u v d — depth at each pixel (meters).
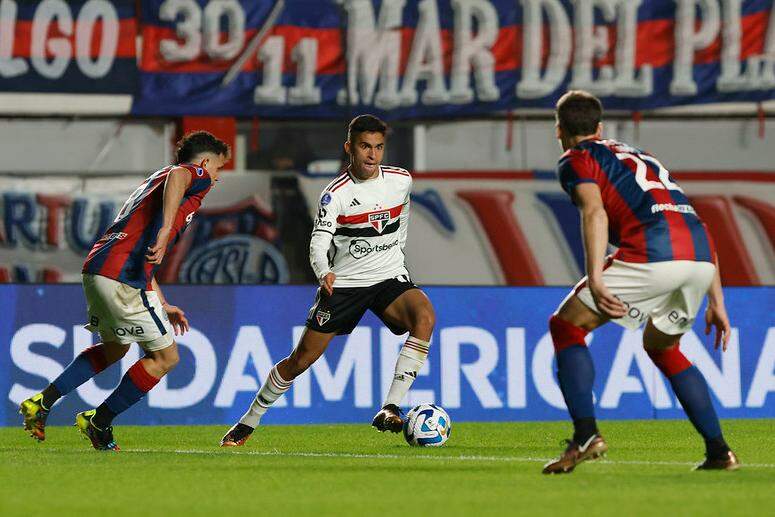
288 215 51.94
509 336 32.25
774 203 53.25
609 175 16.44
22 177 51.69
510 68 51.03
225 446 23.77
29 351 30.59
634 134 55.25
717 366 32.53
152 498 14.49
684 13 51.34
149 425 30.78
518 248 52.41
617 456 20.61
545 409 32.31
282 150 53.34
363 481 16.28
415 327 24.06
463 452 21.84
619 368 32.25
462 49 50.81
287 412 31.17
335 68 50.53
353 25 50.47
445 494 14.71
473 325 32.09
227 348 31.36
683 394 17.14
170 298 31.12
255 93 50.25
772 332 32.88
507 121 54.69
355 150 23.50
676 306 16.67
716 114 55.53
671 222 16.38
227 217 51.38
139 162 53.91
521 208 52.47
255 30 50.09
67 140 53.53
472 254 52.31
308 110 50.53
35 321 30.69
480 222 52.31
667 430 28.11
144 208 21.77
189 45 49.91
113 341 21.98
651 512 12.95
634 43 51.28
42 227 51.84
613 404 32.16
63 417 30.56
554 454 21.33
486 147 54.94
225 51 50.06
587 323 16.52
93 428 22.05
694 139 56.00
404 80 50.81
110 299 21.45
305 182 51.84
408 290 24.33
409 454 21.44
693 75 51.50
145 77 49.72
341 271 24.00
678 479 16.11
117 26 49.44
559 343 16.56
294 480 16.45
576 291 16.48
